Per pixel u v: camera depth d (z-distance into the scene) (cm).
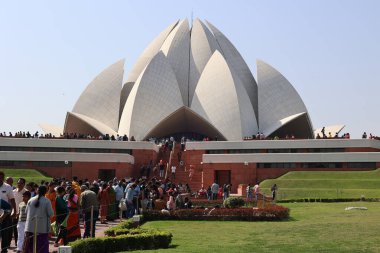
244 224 2058
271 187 4006
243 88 6250
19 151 4816
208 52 6831
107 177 4866
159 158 5244
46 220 1173
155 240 1428
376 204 2920
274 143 4966
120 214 2155
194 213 2266
